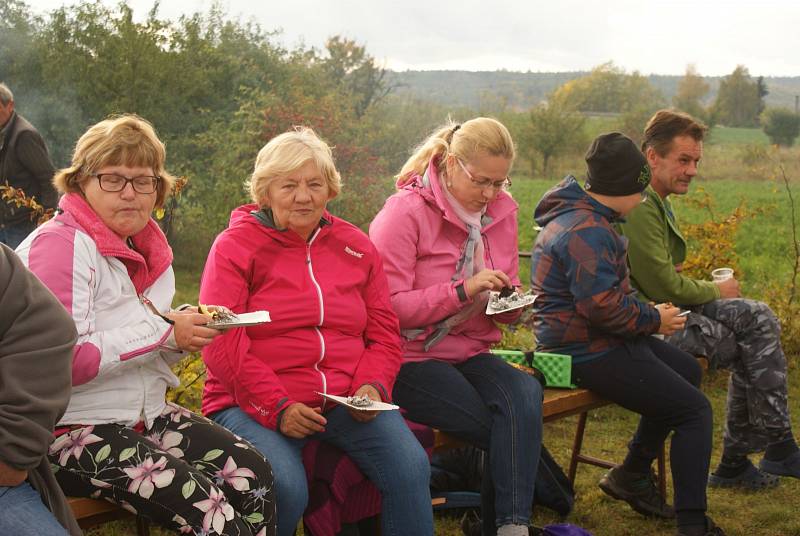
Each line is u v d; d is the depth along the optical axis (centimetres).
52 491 230
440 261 365
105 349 254
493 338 375
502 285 349
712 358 444
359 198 1406
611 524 421
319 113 1421
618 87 9731
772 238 1950
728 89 12231
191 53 1463
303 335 314
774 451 440
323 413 314
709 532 377
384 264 354
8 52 1442
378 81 3027
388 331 334
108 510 260
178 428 276
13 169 669
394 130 2022
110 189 267
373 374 322
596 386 392
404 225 356
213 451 272
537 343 416
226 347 298
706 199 801
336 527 312
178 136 1412
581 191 394
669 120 448
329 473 308
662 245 439
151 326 263
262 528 269
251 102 1355
